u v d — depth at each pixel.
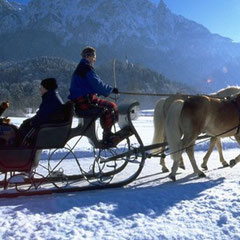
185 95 8.61
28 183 6.88
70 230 4.69
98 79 6.80
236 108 8.12
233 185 6.76
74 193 6.77
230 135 8.30
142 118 38.97
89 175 7.61
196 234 4.55
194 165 8.05
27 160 6.36
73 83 6.95
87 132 6.87
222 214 5.15
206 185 6.85
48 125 6.43
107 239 4.39
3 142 6.33
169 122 7.79
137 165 9.85
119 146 12.30
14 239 4.41
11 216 5.25
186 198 6.03
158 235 4.52
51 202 5.83
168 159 10.93
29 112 58.94
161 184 7.49
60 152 11.37
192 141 7.79
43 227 4.81
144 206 5.61
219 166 9.80
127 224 4.89
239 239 4.44
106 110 6.92
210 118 7.89
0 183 7.02
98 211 5.43
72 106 6.59
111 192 6.75
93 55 7.04
